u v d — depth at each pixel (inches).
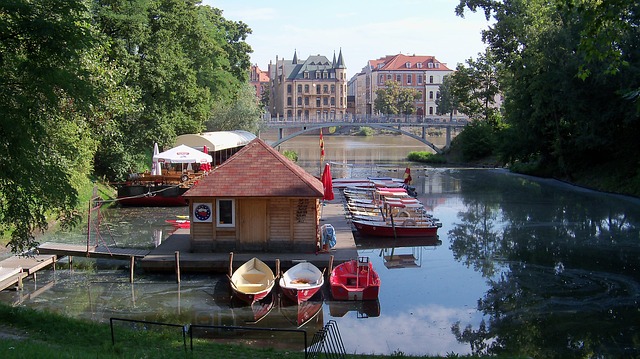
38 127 543.8
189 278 862.5
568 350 613.0
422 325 694.5
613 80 1653.5
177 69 1721.2
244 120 2603.3
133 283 840.9
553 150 2260.1
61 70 544.7
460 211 1523.1
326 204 1497.3
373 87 6264.8
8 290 806.5
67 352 433.4
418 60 6190.9
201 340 579.8
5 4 509.0
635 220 1347.2
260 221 919.7
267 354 522.9
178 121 1830.7
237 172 937.5
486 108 3223.4
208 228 921.5
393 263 1006.4
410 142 4867.1
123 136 1640.0
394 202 1311.5
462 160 3097.9
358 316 725.3
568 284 854.5
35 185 550.9
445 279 895.7
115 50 1508.4
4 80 541.0
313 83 6432.1
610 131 1785.2
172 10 1766.7
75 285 831.7
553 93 1935.3
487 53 3120.1
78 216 637.9
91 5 1437.0
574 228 1270.9
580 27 1722.4
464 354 599.2
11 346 428.8
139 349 501.7
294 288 741.9
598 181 1936.5
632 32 1542.8
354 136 5807.1
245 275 799.1
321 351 577.9
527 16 2359.7
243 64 2795.3
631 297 788.6
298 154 3570.4
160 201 1523.1
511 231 1254.9
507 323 696.4
